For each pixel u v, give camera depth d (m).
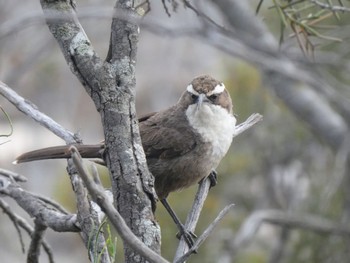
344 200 13.86
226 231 13.94
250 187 14.81
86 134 19.59
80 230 6.90
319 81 13.45
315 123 14.51
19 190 7.37
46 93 18.92
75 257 17.55
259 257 14.15
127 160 6.04
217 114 9.66
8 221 16.09
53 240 17.72
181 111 9.79
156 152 9.58
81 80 6.17
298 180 14.81
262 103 15.13
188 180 9.70
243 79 15.05
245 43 12.95
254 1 15.23
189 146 9.53
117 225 5.07
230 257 12.68
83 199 6.27
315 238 13.60
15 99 7.13
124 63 6.14
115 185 6.05
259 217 13.20
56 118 19.19
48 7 6.34
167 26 12.26
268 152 15.08
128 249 5.98
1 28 10.02
